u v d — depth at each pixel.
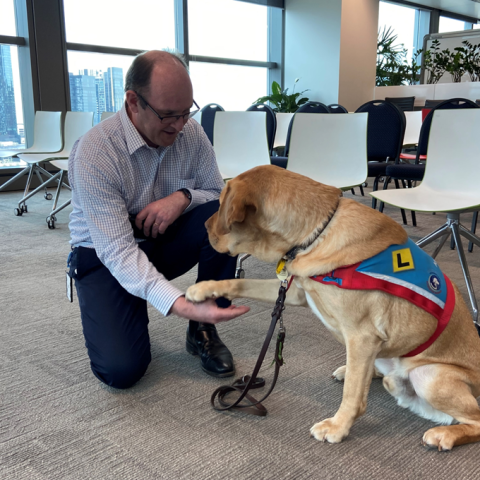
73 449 1.22
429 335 1.25
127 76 1.41
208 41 7.91
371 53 8.70
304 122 3.04
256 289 1.43
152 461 1.18
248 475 1.13
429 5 10.34
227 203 1.21
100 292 1.52
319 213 1.24
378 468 1.16
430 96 7.98
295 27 8.62
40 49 6.03
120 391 1.51
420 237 3.66
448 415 1.32
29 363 1.69
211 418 1.37
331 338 1.92
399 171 3.54
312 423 1.35
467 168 2.57
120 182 1.50
